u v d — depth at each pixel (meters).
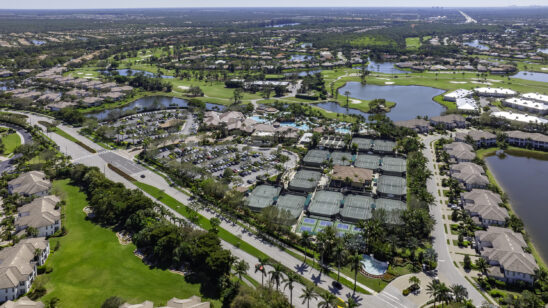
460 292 136.88
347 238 168.88
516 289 150.12
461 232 185.38
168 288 152.50
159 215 197.12
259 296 140.88
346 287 153.75
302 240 182.25
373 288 152.88
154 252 170.00
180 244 168.75
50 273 161.12
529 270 151.25
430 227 184.88
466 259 164.50
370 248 176.38
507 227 191.62
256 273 162.50
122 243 183.00
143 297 146.75
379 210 193.75
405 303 144.50
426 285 153.25
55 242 183.50
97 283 154.88
